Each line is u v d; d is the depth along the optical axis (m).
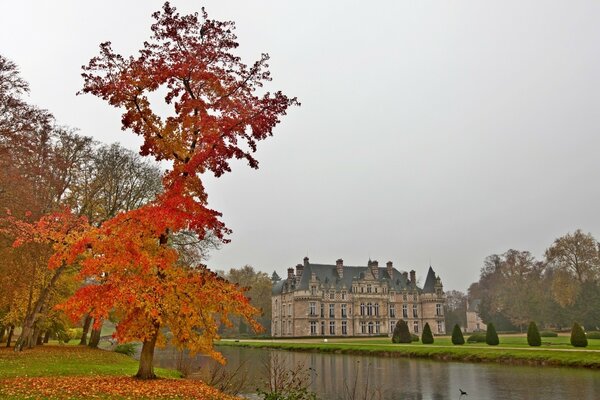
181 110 14.45
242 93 14.51
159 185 36.53
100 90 13.66
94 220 31.48
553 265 63.97
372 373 31.20
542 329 83.94
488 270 99.25
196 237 36.09
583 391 21.66
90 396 12.00
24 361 22.91
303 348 57.28
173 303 12.91
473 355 38.16
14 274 20.84
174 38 14.08
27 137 19.75
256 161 13.98
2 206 18.62
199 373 26.95
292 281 102.94
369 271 102.50
